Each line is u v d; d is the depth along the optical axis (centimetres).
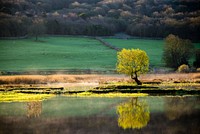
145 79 11094
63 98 7744
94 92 8531
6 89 8981
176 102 6950
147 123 5150
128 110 6156
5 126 5031
